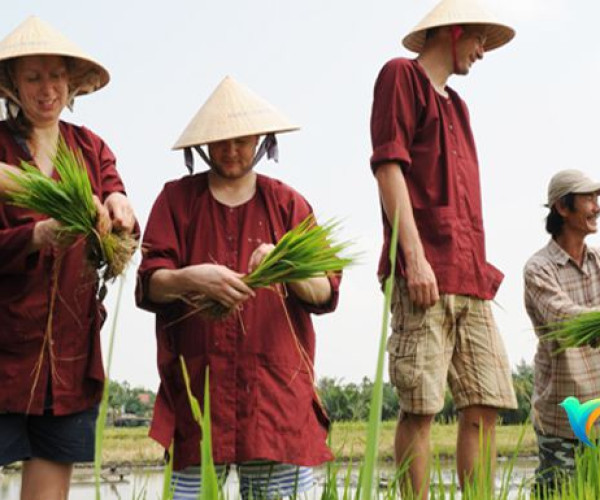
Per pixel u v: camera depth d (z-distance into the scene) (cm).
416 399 507
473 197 533
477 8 539
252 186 470
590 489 416
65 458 425
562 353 649
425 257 513
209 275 413
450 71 545
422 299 503
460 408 531
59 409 417
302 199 481
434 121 526
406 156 516
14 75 422
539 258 679
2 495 905
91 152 446
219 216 461
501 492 333
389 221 518
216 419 433
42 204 383
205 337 440
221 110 454
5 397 407
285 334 448
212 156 456
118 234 398
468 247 521
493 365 525
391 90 523
